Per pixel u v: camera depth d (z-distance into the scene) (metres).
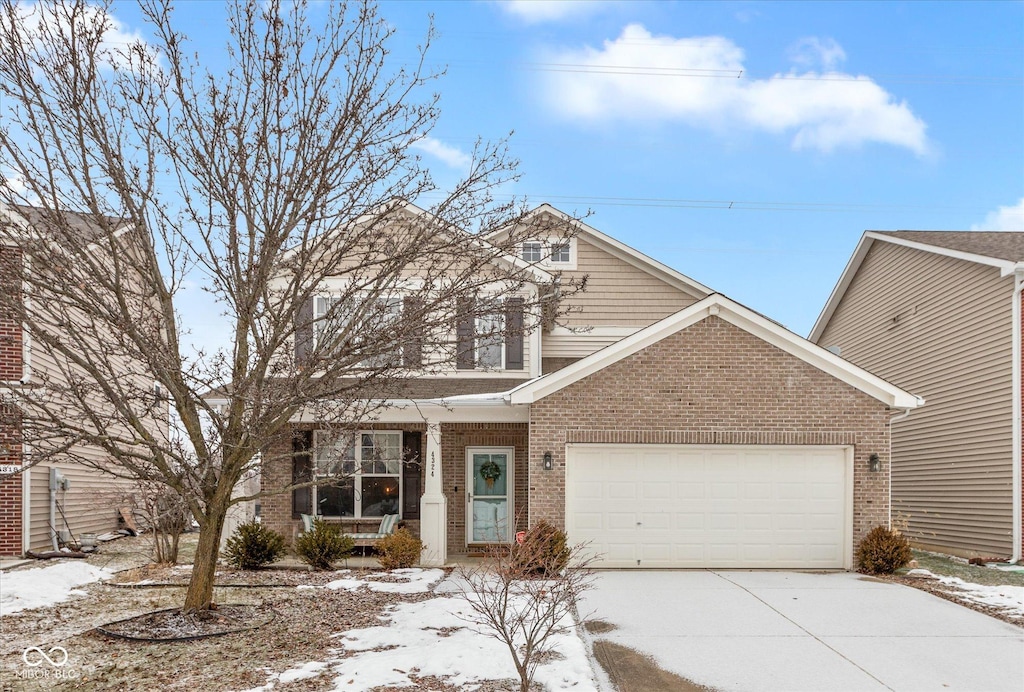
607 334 20.45
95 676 8.52
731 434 15.24
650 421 15.25
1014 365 16.53
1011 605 11.71
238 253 9.83
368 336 9.76
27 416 9.23
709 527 15.31
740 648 9.48
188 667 8.73
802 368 15.37
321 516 17.59
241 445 9.65
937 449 19.52
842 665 8.85
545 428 15.23
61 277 9.39
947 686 8.19
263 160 10.16
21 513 17.25
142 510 18.33
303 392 9.62
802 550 15.30
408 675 8.27
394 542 15.48
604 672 8.59
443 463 18.02
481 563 15.91
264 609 11.49
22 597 12.45
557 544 13.91
